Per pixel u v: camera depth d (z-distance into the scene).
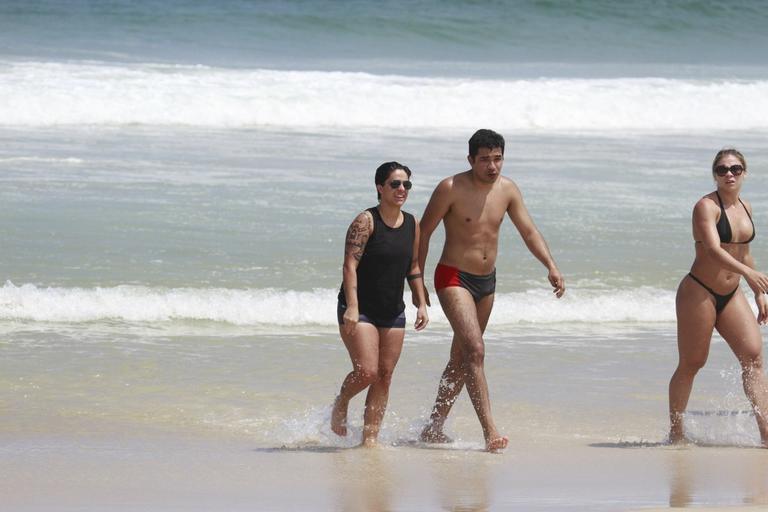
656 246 49.72
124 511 20.30
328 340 37.41
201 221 51.19
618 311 41.47
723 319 27.27
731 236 26.77
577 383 33.22
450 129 81.94
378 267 25.98
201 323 38.88
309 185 59.19
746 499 21.59
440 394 27.81
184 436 27.22
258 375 33.06
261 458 25.31
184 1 154.12
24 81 82.62
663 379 33.97
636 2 160.75
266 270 44.28
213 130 76.69
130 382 31.95
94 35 126.88
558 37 146.62
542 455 26.11
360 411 29.97
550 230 51.72
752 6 161.38
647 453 26.45
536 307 41.06
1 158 63.09
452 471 24.44
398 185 25.61
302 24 141.25
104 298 39.69
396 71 112.12
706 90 93.56
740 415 30.38
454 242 26.97
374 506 21.00
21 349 34.84
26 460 24.47
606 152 73.38
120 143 69.88
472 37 142.75
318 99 83.06
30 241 46.81
